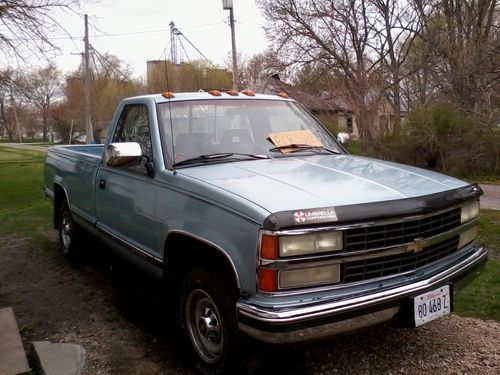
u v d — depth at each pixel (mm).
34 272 5711
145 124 4074
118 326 4184
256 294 2715
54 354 3561
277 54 23453
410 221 2939
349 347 3648
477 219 3564
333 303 2686
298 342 2633
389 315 2865
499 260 5746
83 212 5250
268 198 2852
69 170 5680
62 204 6156
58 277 5512
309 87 22344
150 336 3979
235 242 2836
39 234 7574
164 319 4320
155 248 3723
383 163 3863
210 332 3242
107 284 5250
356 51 22484
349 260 2770
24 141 85312
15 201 11516
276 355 3416
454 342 3701
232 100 4344
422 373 3297
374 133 19297
